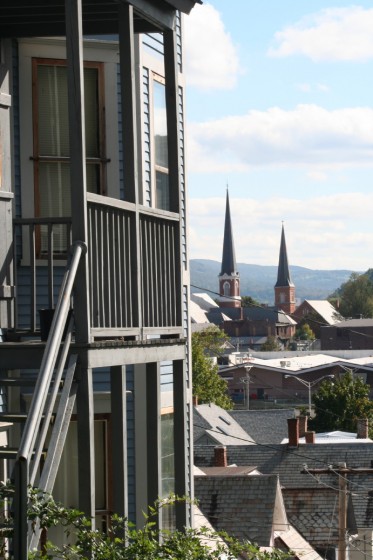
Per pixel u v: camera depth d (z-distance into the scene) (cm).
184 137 2366
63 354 1323
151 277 1603
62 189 1931
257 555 1380
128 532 1298
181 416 1697
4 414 1370
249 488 4469
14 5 1609
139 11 1573
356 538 5503
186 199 2362
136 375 2033
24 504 1095
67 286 1329
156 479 1631
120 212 1501
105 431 1958
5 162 1596
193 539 1312
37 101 1917
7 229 1572
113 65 2009
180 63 2362
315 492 5438
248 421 11581
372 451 6994
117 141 2008
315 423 11306
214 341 19312
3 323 1561
